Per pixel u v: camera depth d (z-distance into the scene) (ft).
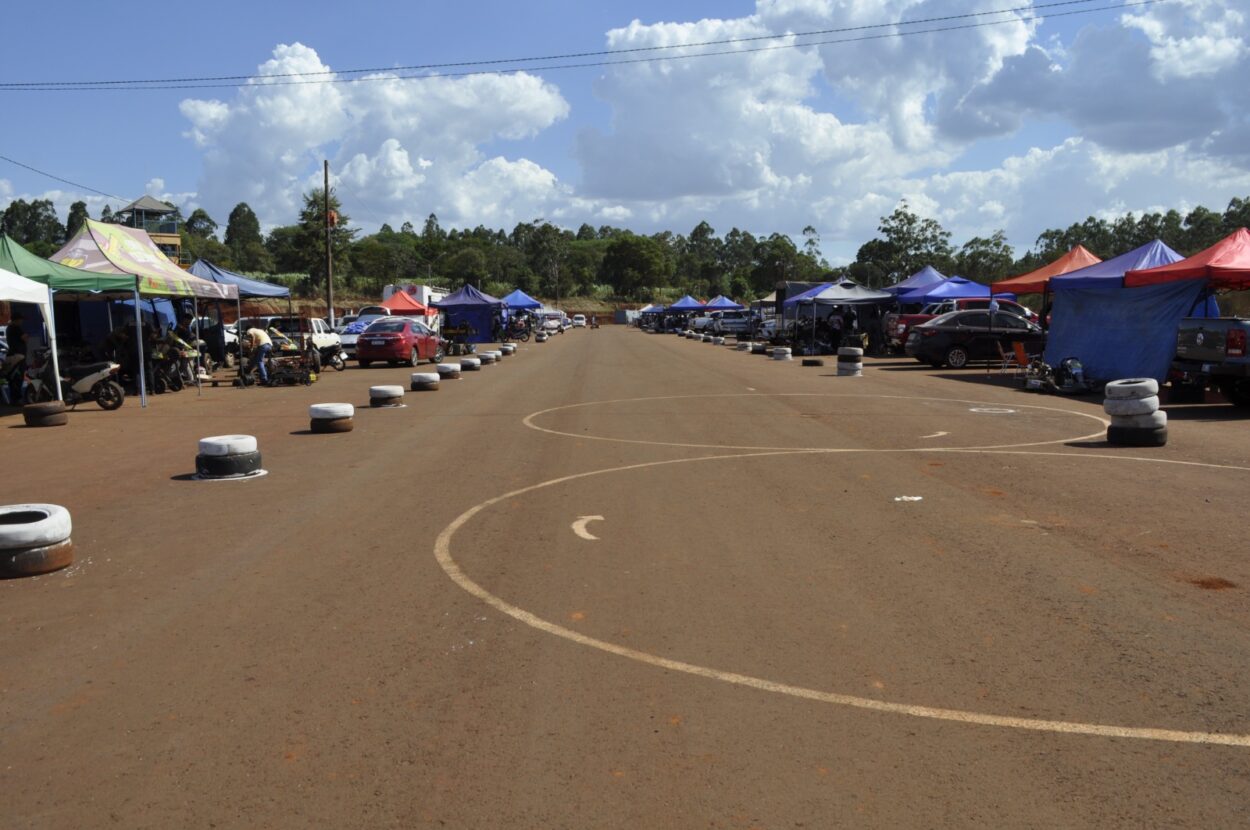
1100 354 67.56
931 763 13.24
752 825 11.72
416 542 25.63
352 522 28.12
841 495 30.91
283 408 61.98
